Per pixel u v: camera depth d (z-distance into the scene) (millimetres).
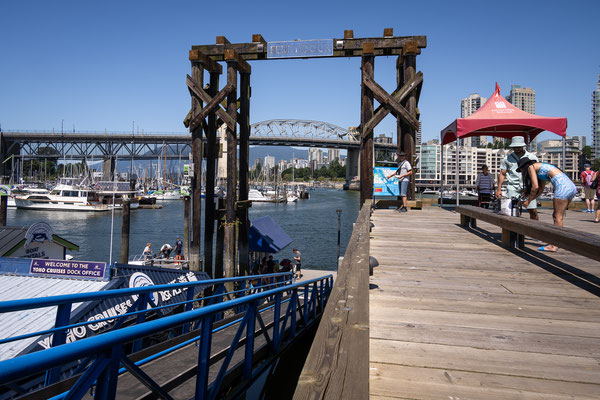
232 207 12969
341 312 2418
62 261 11383
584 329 2930
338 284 2992
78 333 7898
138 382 3553
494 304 3494
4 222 27594
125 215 22141
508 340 2730
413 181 11969
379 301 3572
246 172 14320
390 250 5820
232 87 12695
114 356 1820
